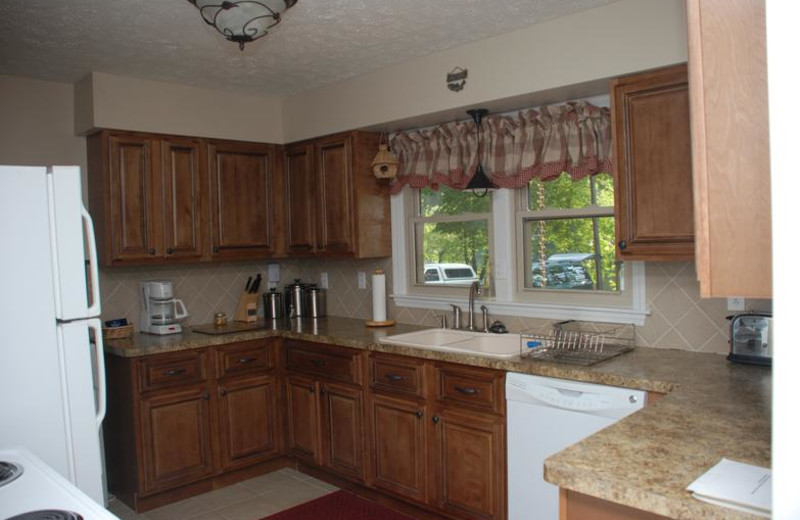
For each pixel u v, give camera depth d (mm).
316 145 4094
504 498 2752
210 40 3047
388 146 3912
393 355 3209
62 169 2246
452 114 3420
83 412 2291
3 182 2131
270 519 3256
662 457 1482
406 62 3479
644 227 2607
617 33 2639
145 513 3402
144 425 3398
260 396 3869
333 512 3314
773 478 939
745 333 2502
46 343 2213
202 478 3621
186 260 3904
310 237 4184
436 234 3900
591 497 1489
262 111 4254
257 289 4348
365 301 4270
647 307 2902
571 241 3244
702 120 1261
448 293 3820
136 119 3699
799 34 905
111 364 3545
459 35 3045
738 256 1233
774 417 934
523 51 2959
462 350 2932
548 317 3285
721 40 1232
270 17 2271
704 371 2400
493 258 3539
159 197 3793
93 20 2748
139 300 4000
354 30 2949
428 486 3080
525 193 3414
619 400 2316
